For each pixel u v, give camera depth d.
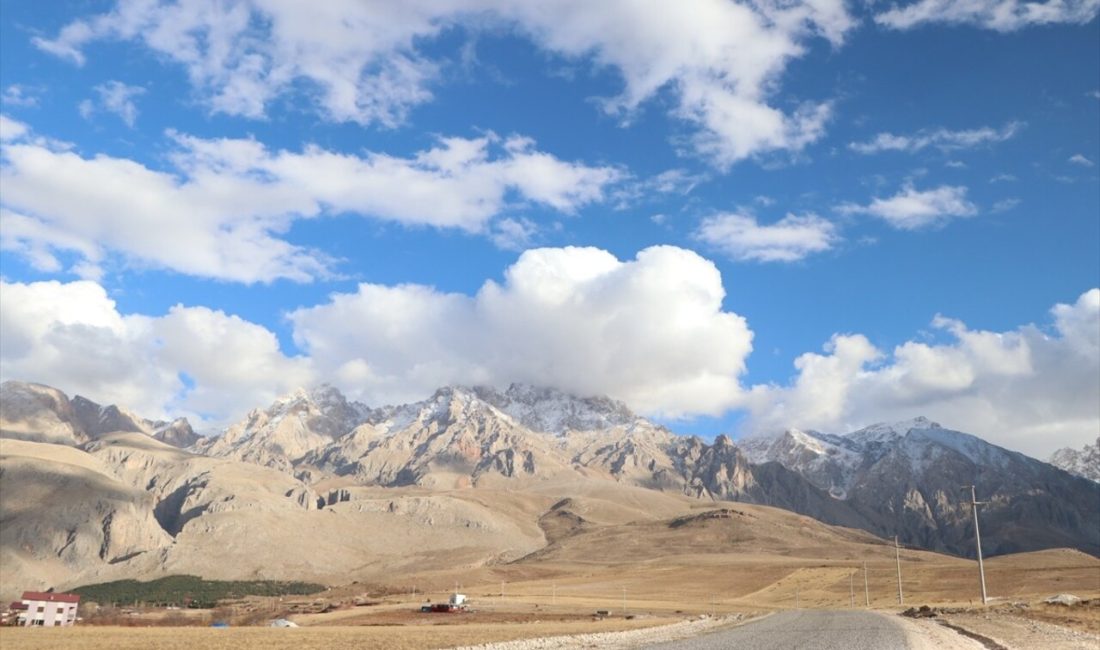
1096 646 55.25
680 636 74.88
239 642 79.94
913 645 57.75
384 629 118.00
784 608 197.62
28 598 193.50
